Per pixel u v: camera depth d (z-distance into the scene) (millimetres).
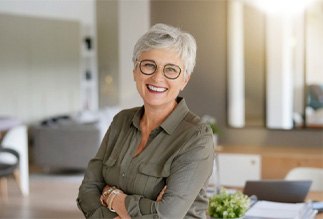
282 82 4227
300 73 4176
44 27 8781
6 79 8469
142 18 4453
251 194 2551
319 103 4145
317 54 4121
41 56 8766
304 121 4199
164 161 1551
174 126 1588
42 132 6984
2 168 5336
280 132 4273
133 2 4465
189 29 4438
